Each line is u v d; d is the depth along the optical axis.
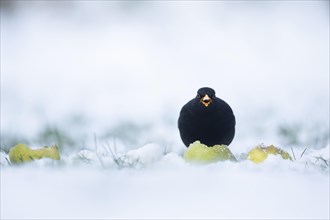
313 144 9.61
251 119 10.20
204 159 8.84
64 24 18.34
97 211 8.41
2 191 8.51
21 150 8.90
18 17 18.67
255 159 8.88
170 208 8.41
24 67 14.63
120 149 9.55
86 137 9.78
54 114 10.47
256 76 13.35
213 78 13.25
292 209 8.42
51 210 8.41
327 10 18.17
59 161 8.85
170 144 9.61
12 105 10.92
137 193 8.49
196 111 9.05
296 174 8.67
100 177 8.61
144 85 12.80
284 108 10.51
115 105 10.98
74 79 13.52
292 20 17.55
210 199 8.46
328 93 11.54
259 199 8.46
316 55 14.93
